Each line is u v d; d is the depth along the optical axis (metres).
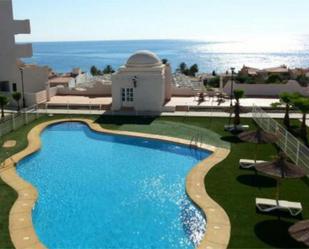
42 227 15.42
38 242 13.77
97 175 21.08
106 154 24.56
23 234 14.26
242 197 17.27
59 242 14.34
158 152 24.84
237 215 15.59
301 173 15.12
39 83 41.94
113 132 28.36
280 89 41.72
